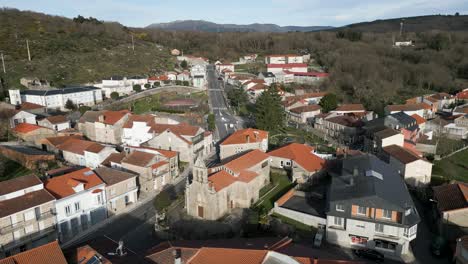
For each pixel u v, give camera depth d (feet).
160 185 258.16
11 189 181.16
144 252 155.12
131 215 219.61
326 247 179.01
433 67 617.62
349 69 642.63
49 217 184.85
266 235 188.55
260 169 243.81
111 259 138.82
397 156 264.11
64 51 642.63
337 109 443.32
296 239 185.37
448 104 508.12
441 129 384.27
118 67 627.87
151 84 567.59
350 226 178.29
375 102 508.94
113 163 260.01
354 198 175.73
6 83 497.05
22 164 264.93
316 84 622.13
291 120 459.73
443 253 172.55
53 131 338.34
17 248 173.88
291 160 265.54
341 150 293.84
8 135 328.49
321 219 193.06
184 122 371.15
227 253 135.54
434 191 213.87
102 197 213.05
